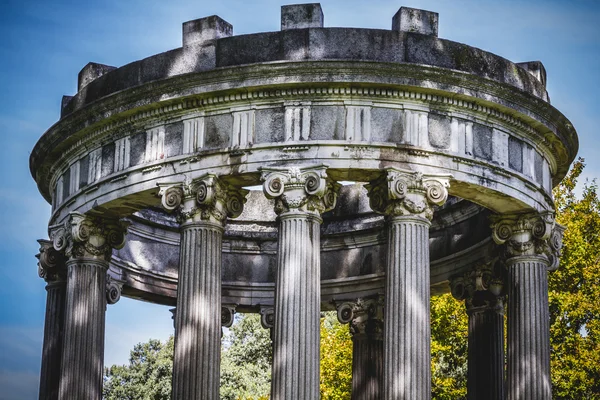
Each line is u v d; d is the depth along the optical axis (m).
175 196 44.56
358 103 43.47
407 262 42.38
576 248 67.56
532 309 46.97
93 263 49.19
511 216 47.91
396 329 41.88
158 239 57.84
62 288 52.81
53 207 52.44
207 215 44.03
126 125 46.66
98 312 49.06
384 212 43.47
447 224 54.44
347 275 57.25
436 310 71.50
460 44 44.84
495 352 52.19
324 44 43.69
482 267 52.12
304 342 41.41
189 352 42.91
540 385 46.25
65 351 48.44
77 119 47.72
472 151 44.66
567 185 72.62
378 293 56.44
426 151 43.56
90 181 48.22
